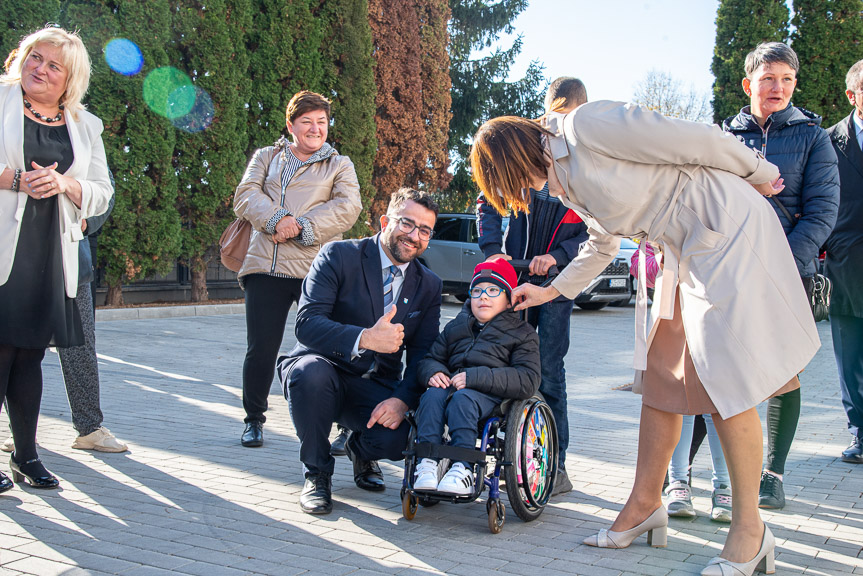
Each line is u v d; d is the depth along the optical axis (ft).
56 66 12.14
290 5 52.95
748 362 9.12
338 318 13.15
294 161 16.74
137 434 16.57
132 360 27.04
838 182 13.08
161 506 11.84
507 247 13.97
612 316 48.39
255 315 16.03
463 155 86.12
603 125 9.25
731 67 60.59
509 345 12.14
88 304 14.80
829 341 37.73
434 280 13.47
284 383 12.59
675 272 9.68
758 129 13.52
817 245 12.75
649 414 10.58
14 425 12.48
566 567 9.86
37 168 11.87
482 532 11.23
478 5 84.74
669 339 10.21
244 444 15.85
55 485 12.55
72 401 14.88
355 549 10.31
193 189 48.32
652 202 9.55
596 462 15.56
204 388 22.52
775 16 59.31
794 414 12.50
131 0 43.29
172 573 9.28
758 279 9.22
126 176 43.29
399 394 12.45
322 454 12.14
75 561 9.54
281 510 11.88
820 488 13.79
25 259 11.81
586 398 23.12
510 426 11.30
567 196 9.86
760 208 9.43
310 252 16.06
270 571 9.43
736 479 9.57
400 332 11.84
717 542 11.04
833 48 58.23
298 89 53.93
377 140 63.46
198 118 47.29
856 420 15.88
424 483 10.96
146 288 50.26
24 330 11.74
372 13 61.98
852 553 10.50
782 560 10.23
